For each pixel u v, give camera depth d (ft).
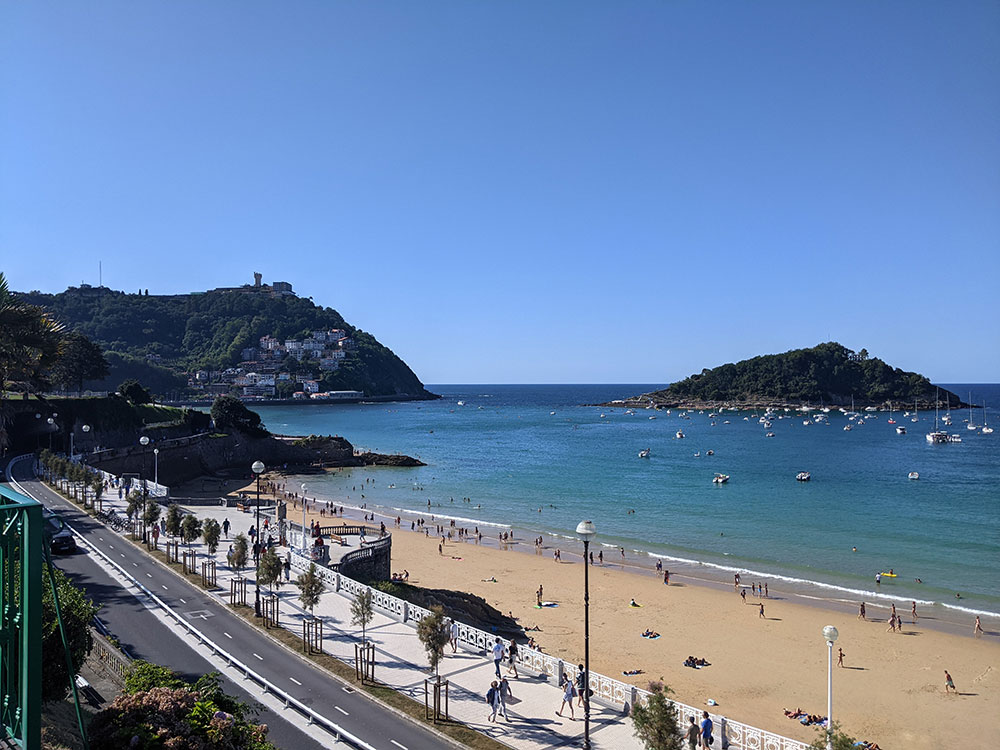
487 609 148.25
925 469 440.45
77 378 375.45
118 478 249.14
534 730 73.87
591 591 175.83
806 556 216.54
